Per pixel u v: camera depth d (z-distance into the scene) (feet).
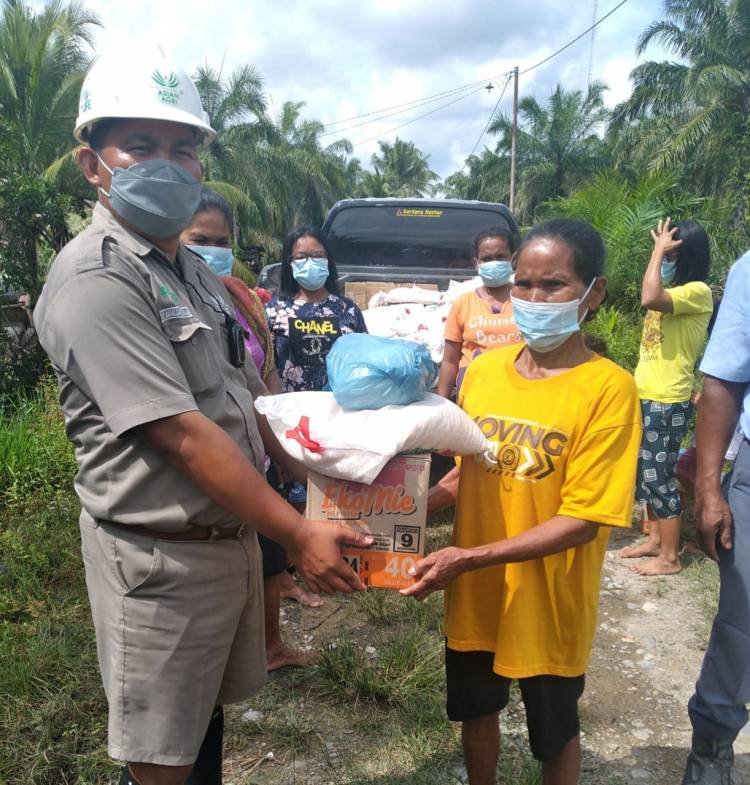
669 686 9.46
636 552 13.41
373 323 14.61
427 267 19.25
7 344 24.57
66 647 9.46
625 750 8.24
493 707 6.39
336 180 106.01
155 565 5.28
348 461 5.24
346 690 8.93
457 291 15.75
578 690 6.16
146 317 5.07
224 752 8.02
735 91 63.31
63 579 11.81
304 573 5.32
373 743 8.16
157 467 5.18
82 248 5.12
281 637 10.38
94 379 4.90
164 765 5.43
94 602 5.59
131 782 5.53
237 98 92.38
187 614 5.41
